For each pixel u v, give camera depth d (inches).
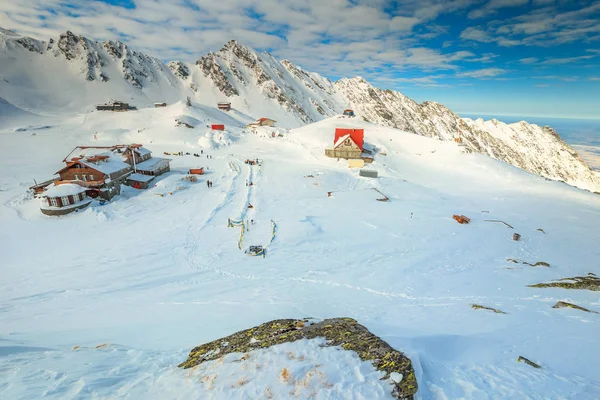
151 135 3858.3
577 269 975.0
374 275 914.1
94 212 1599.4
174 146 3545.8
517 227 1517.0
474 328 472.4
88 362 405.1
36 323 635.5
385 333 425.4
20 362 405.1
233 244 1252.5
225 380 333.7
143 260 1112.8
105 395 330.3
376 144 3449.8
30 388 337.4
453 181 2714.1
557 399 288.5
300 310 622.5
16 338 526.6
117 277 968.9
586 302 619.8
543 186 2503.7
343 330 421.1
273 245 1227.9
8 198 1776.6
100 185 1850.4
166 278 952.3
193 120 4527.6
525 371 337.4
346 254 1134.4
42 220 1534.2
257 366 346.9
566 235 1432.1
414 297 718.5
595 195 2354.8
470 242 1273.4
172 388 337.7
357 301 692.7
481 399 285.4
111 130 3991.1
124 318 642.2
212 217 1581.0
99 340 510.6
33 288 893.2
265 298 733.3
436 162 3152.1
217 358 384.8
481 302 647.1
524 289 729.0
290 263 1054.4
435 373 331.0
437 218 1593.3
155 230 1425.9
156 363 404.5
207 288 852.0
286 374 323.6
